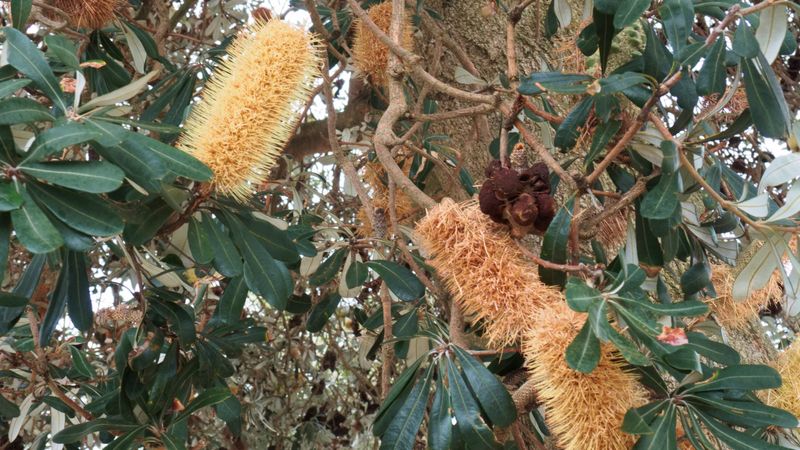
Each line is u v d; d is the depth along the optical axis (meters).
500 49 1.02
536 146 0.58
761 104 0.54
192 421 1.29
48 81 0.49
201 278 0.92
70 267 0.61
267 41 0.53
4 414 0.78
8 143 0.45
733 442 0.49
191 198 0.56
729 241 0.67
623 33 0.63
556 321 0.47
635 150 0.63
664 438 0.47
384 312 0.75
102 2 0.82
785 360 0.60
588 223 0.60
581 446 0.46
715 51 0.56
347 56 1.00
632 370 0.52
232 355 0.83
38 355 0.76
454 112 0.69
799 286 0.60
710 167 0.63
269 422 1.37
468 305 0.53
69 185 0.44
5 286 1.14
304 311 0.87
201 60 0.90
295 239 0.80
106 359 1.12
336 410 1.44
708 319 0.71
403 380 0.59
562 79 0.56
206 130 0.52
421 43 1.06
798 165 0.52
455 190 0.96
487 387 0.56
